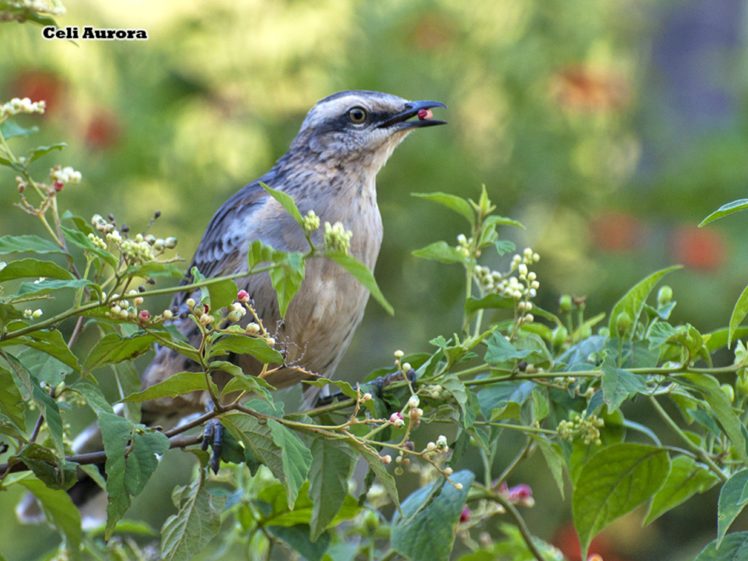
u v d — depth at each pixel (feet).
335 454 20.80
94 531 26.86
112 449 18.75
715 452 24.93
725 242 55.83
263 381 19.40
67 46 55.62
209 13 59.57
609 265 54.95
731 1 71.26
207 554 33.65
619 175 61.87
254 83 59.26
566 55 59.31
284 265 17.93
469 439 24.29
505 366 22.80
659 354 22.35
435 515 22.90
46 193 21.48
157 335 19.11
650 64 70.59
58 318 18.94
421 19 57.41
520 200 57.47
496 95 58.80
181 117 58.70
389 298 53.52
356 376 52.26
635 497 23.58
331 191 31.89
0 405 19.56
